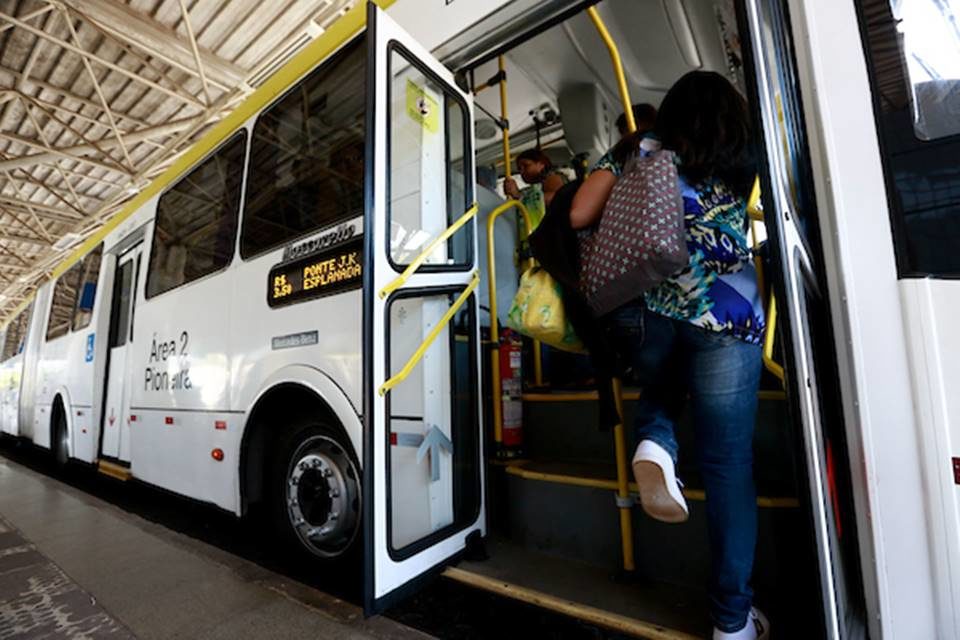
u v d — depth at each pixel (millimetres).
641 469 1291
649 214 1183
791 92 1379
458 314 2072
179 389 2795
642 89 3291
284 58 6195
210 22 5668
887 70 1196
